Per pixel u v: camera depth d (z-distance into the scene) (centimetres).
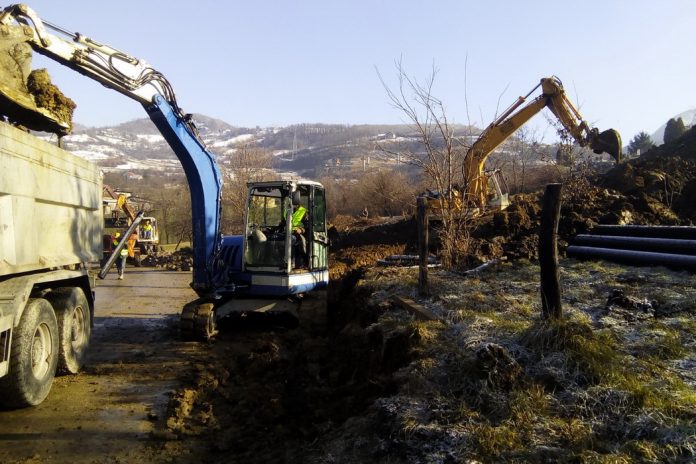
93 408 611
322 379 702
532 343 511
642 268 830
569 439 382
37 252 591
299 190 998
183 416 593
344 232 1898
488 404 437
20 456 493
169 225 3981
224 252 1012
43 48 623
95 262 786
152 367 774
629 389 424
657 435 371
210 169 946
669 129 3516
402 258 1188
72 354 705
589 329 514
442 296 746
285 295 965
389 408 458
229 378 729
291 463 454
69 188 675
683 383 438
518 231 1140
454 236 1009
